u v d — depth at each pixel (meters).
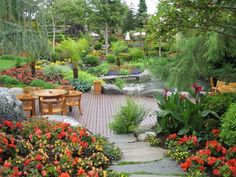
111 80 16.94
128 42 31.77
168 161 4.18
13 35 8.22
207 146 4.08
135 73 18.25
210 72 11.20
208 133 4.78
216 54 10.45
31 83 13.56
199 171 3.56
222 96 5.55
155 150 4.73
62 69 16.25
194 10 4.27
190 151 4.37
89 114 9.62
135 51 23.77
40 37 8.75
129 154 4.54
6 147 3.65
